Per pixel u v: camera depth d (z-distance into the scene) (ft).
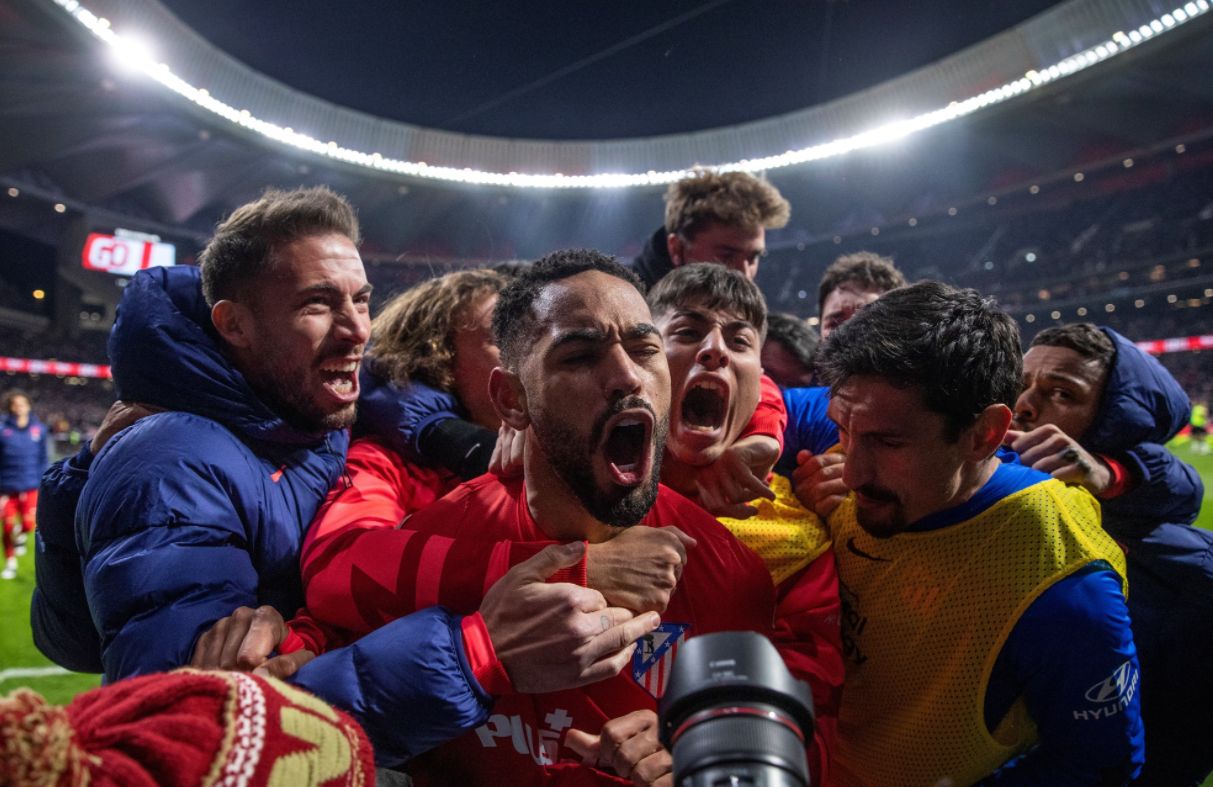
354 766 2.09
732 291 4.80
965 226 99.55
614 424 3.53
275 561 4.43
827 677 4.03
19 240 88.99
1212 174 87.76
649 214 75.46
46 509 4.83
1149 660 5.83
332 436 5.24
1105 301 98.43
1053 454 5.08
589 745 3.47
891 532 4.25
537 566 3.50
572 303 3.58
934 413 3.92
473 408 5.93
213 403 4.55
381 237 78.38
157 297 4.71
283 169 70.95
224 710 1.86
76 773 1.51
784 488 4.94
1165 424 5.89
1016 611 3.97
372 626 3.84
